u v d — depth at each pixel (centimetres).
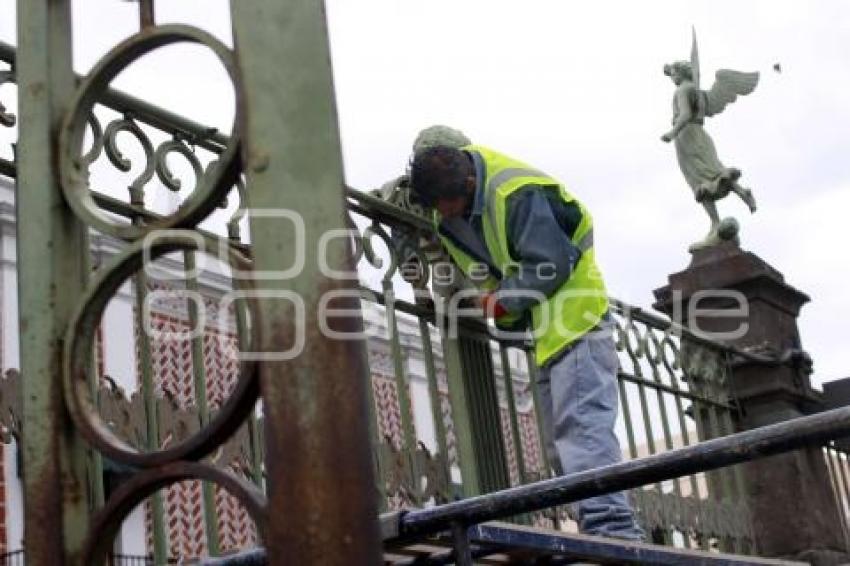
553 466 514
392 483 417
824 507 763
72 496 185
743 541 704
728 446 196
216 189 181
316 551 159
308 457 162
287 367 166
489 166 484
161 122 358
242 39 179
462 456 474
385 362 986
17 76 206
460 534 235
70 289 196
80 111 199
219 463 348
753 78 833
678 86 834
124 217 345
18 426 289
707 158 815
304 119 177
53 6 208
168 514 749
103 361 655
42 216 197
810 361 797
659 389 655
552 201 492
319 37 182
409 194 479
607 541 334
